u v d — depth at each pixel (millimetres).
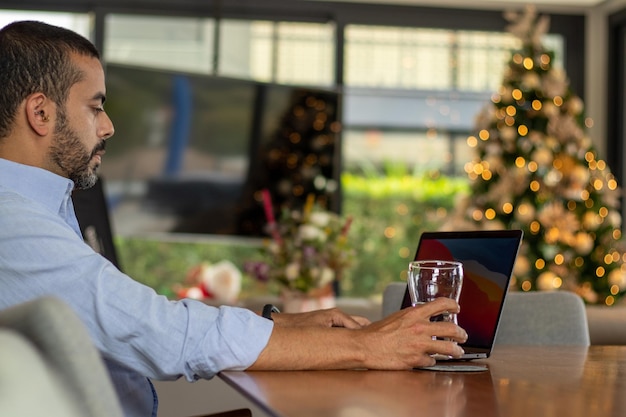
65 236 1549
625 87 7402
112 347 1521
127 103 6195
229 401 3102
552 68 5000
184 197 6477
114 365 1722
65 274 1518
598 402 1187
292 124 6719
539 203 4746
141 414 1786
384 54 7371
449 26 7383
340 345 1540
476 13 7395
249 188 6656
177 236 6496
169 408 3070
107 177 6223
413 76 7406
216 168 6543
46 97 1729
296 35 7285
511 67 5039
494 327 1733
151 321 1506
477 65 7445
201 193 6523
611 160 7410
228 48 7215
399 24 7332
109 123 1826
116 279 1529
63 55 1739
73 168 1773
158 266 7227
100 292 1508
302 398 1210
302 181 6773
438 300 1599
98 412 641
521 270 4574
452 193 7480
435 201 7473
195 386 3080
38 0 6941
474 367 1570
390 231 7422
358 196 7418
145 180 6344
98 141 1805
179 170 6430
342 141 7320
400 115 7438
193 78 6371
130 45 7098
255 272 3711
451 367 1568
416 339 1551
